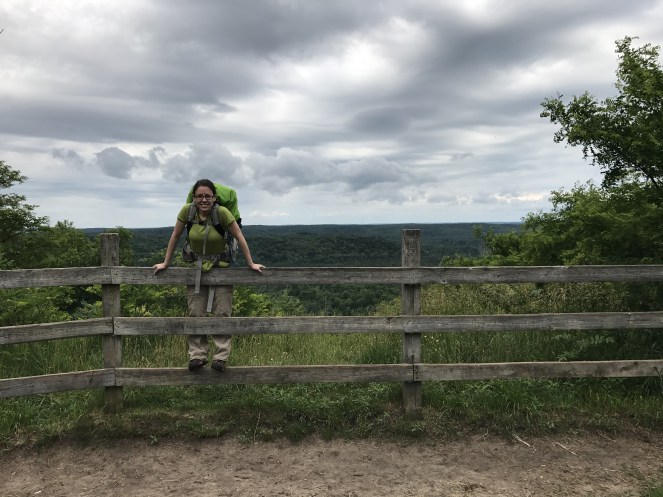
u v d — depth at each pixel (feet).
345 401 15.10
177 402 15.20
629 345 17.21
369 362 18.65
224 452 13.10
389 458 12.94
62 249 97.71
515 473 12.20
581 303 21.56
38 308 24.20
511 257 40.65
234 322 14.40
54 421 13.96
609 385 15.99
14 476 11.89
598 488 11.46
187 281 14.37
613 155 18.29
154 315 25.27
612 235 18.93
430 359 18.20
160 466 12.41
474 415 14.49
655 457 12.85
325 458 12.92
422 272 14.80
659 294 17.52
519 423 14.33
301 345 21.88
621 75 17.93
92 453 12.88
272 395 15.62
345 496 11.20
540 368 14.93
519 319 14.94
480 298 26.71
